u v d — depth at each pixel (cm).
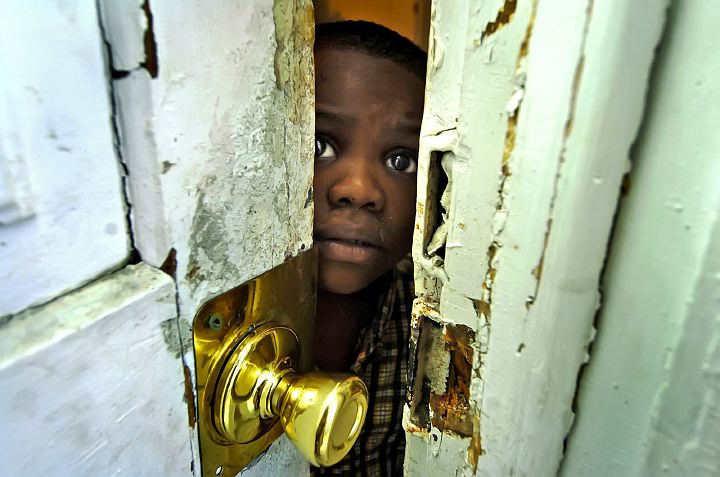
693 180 25
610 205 27
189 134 27
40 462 23
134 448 28
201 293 31
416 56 49
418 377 39
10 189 21
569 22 25
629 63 24
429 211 34
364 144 50
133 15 23
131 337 26
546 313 30
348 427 37
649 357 28
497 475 36
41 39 21
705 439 27
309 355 43
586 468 32
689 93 24
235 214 32
